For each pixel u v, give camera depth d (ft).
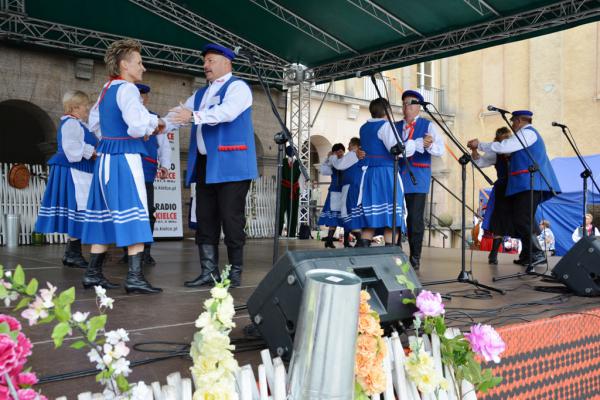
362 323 5.31
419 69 51.80
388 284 6.70
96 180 10.24
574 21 21.12
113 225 10.07
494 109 16.08
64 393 5.02
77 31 25.67
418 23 23.88
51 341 6.80
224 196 11.48
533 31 22.38
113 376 4.41
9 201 25.59
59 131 15.17
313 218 38.86
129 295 10.27
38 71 26.76
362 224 15.42
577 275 11.82
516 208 17.70
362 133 15.65
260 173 34.65
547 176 17.22
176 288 11.26
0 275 4.17
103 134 10.25
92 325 4.25
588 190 35.47
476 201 51.70
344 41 26.96
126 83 10.14
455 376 6.37
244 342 7.06
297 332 4.91
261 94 34.06
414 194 16.55
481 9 21.95
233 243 11.65
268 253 21.33
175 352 6.32
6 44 25.64
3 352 3.67
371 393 5.26
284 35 27.43
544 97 49.03
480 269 17.04
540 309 9.93
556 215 35.91
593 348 9.23
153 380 5.43
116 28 26.21
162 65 28.53
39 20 24.30
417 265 16.83
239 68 30.19
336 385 4.67
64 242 26.63
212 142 11.27
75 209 15.08
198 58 29.55
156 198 30.14
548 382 8.23
